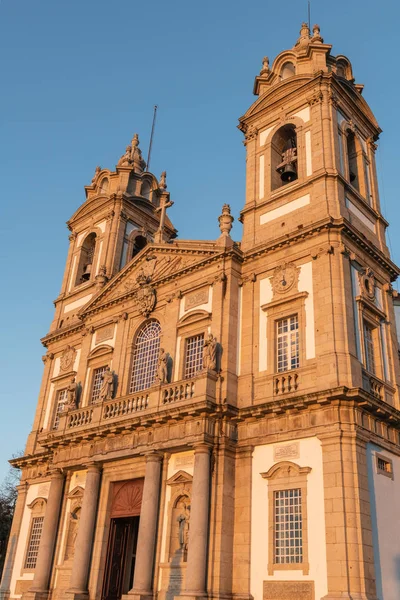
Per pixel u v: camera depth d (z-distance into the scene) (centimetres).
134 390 3106
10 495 6762
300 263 2681
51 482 3164
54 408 3772
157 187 4481
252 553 2289
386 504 2239
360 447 2197
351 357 2358
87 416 3106
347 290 2519
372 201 3164
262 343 2666
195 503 2350
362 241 2722
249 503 2375
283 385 2498
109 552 2805
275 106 3281
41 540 3067
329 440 2205
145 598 2380
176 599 2216
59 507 3111
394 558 2162
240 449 2486
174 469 2609
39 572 2991
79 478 3111
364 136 3338
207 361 2627
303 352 2484
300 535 2195
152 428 2697
